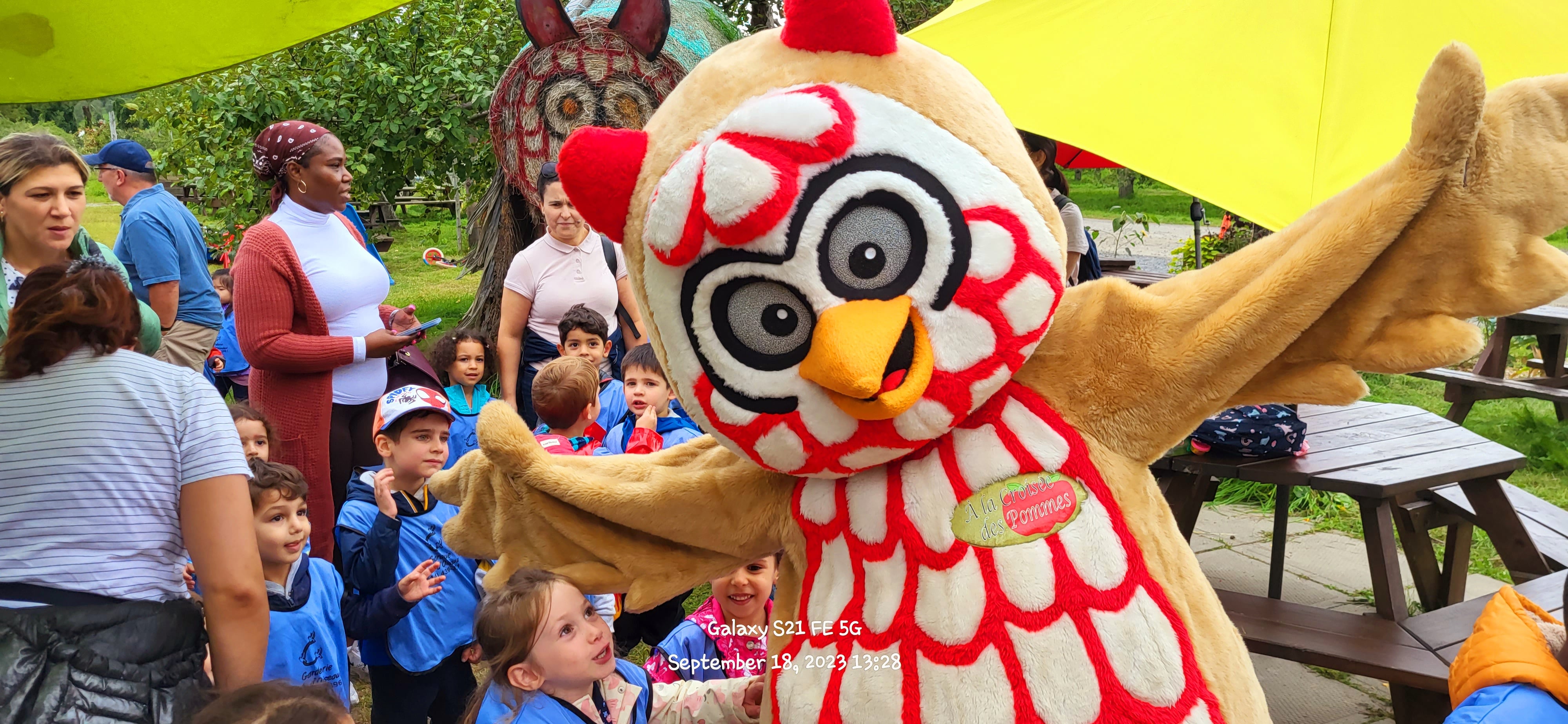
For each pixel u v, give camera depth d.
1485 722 1.93
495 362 4.75
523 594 2.11
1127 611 1.69
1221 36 2.54
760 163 1.61
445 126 7.98
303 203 3.76
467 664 3.25
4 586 1.83
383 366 4.04
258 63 7.70
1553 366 6.69
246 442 3.23
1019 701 1.66
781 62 1.74
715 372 1.75
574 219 4.42
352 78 8.00
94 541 1.88
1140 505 1.79
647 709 2.32
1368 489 3.18
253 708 1.76
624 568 2.13
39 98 2.15
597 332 4.32
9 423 1.87
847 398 1.67
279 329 3.56
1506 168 1.54
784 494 2.01
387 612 2.90
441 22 8.09
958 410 1.71
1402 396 8.08
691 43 7.06
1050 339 1.85
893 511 1.80
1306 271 1.65
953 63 1.80
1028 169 1.75
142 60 2.08
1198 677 1.69
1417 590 4.11
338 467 3.94
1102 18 2.76
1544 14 2.31
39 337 1.88
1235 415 3.47
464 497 2.27
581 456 2.19
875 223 1.65
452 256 14.72
